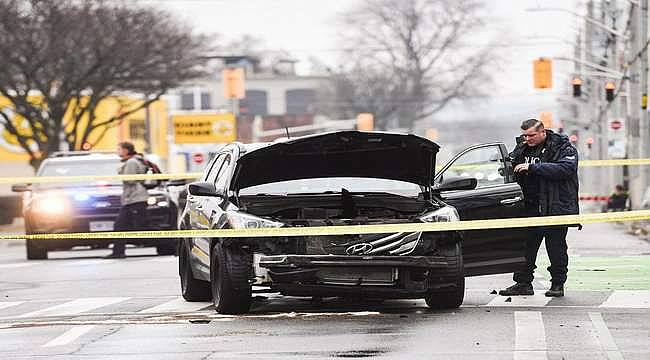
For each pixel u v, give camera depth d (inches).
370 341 1101.7
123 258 2522.1
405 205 1343.5
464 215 1465.3
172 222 2559.1
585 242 2763.3
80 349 1089.4
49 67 4913.9
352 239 1286.9
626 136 5300.2
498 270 1467.8
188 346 1093.1
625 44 4879.4
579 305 1362.0
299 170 1370.6
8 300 1604.3
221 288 1302.9
